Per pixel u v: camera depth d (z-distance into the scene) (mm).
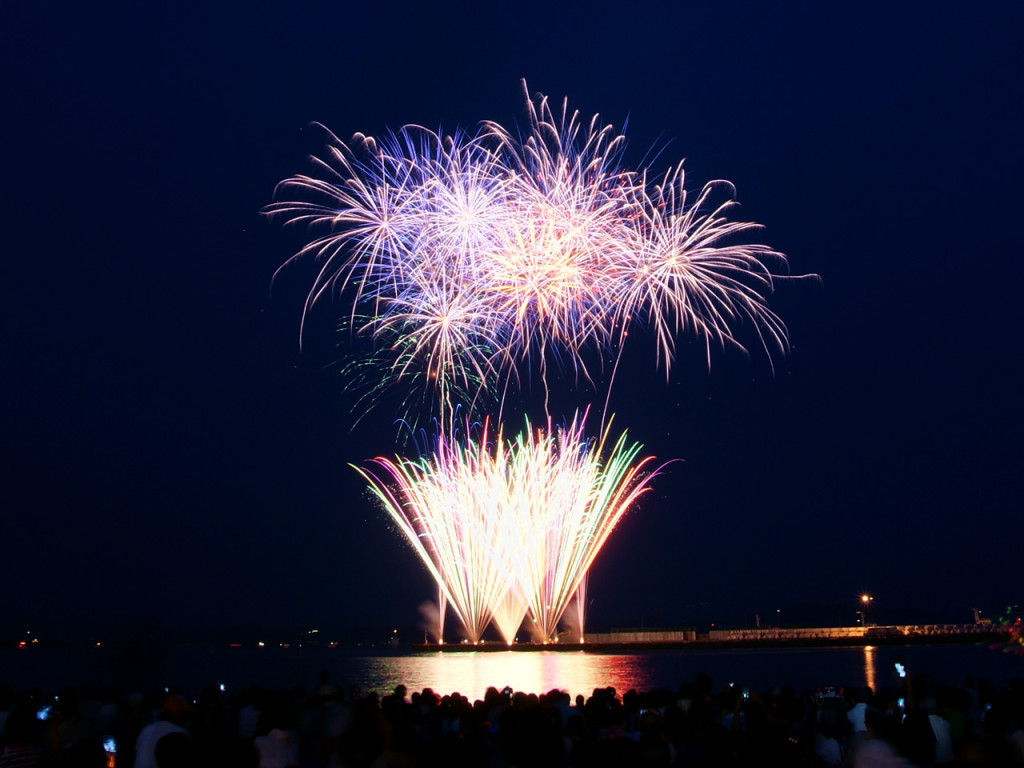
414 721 15391
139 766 11062
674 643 184625
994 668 85688
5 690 18547
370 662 147375
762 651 179000
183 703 11938
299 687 19266
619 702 16453
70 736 15242
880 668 98438
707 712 13898
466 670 103188
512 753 7188
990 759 9016
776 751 10359
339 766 9828
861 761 10227
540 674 91125
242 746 10336
